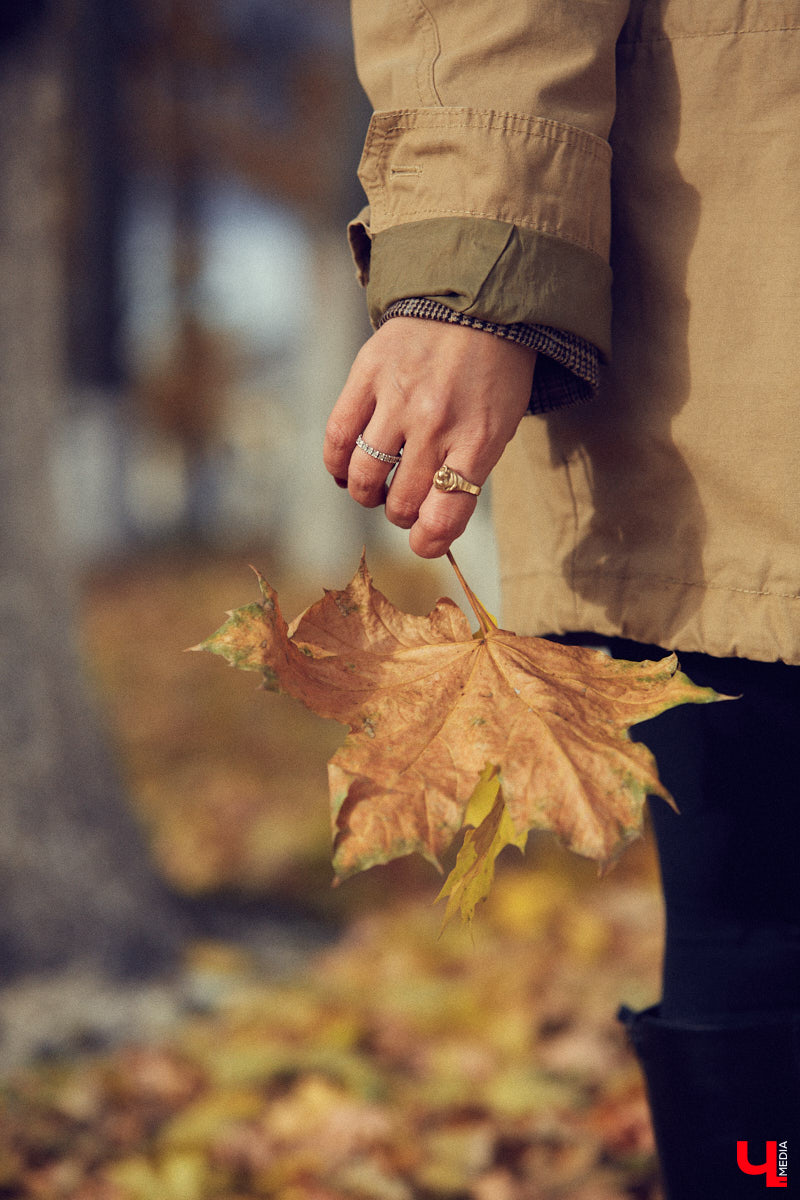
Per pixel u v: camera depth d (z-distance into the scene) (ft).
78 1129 5.58
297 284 37.47
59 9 7.84
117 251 31.14
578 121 3.29
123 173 30.66
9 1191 5.01
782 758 3.51
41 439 7.96
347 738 3.11
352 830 3.02
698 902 3.60
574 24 3.30
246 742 15.69
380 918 8.97
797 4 3.32
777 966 3.54
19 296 7.86
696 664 3.52
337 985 7.47
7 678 7.72
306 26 29.07
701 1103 3.50
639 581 3.49
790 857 3.54
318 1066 6.02
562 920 8.30
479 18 3.30
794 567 3.34
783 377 3.34
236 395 41.83
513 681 3.20
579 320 3.27
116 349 32.76
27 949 7.50
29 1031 6.77
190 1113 5.66
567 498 3.59
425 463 3.26
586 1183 4.86
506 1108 5.55
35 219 7.86
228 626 3.14
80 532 33.55
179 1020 6.99
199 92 29.94
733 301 3.37
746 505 3.38
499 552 3.87
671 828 3.62
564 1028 6.49
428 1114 5.61
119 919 7.80
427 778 3.09
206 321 39.17
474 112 3.26
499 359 3.24
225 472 43.75
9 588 7.76
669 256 3.42
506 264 3.23
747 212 3.36
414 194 3.30
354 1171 5.04
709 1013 3.57
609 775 3.06
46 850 7.67
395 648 3.28
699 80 3.37
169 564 32.91
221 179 31.96
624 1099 5.50
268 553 35.81
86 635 23.31
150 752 15.29
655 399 3.44
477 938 8.16
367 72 3.41
